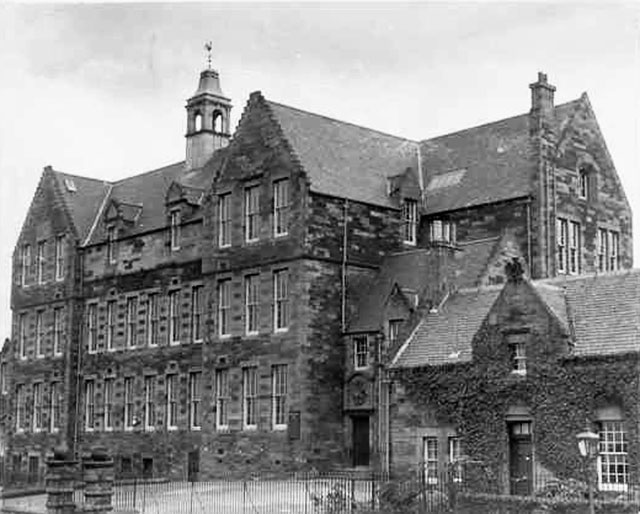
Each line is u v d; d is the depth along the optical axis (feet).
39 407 256.73
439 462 147.95
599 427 130.93
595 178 198.18
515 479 135.03
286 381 186.09
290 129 196.95
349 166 200.95
